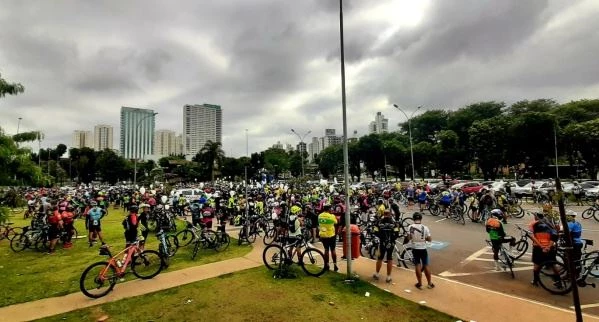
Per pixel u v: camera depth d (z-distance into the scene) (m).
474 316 6.48
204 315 6.56
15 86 9.58
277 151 105.44
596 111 50.00
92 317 6.57
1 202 10.25
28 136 9.96
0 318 6.57
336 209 13.14
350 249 8.67
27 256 12.02
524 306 6.94
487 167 51.41
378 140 67.94
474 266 9.91
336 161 81.31
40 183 10.09
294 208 13.22
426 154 60.12
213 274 9.23
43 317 6.61
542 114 43.16
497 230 9.38
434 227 16.72
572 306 6.98
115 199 34.38
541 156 45.88
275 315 6.54
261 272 9.36
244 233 13.80
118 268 8.25
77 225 20.20
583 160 44.88
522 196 32.41
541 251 8.05
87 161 82.38
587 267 7.85
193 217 17.36
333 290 7.88
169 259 10.50
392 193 29.31
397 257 10.17
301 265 9.17
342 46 9.55
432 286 8.02
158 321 6.34
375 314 6.59
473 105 65.06
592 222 17.64
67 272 9.79
